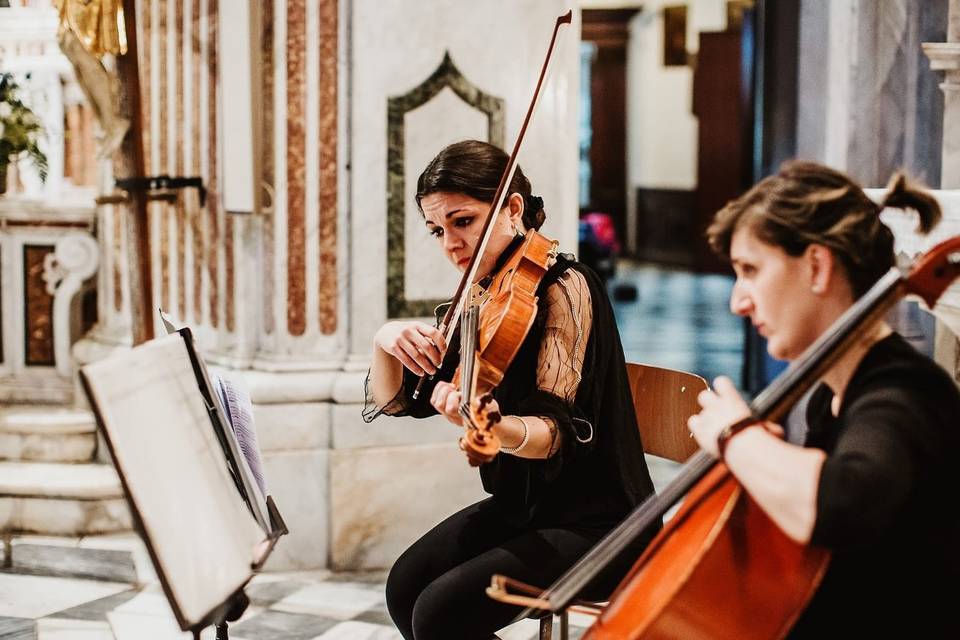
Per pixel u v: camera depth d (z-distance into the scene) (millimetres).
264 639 3688
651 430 2779
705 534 1782
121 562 4312
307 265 4355
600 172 17938
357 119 4309
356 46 4281
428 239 4438
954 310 3297
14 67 5129
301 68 4266
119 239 4965
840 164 4797
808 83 5320
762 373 6742
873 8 4699
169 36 4613
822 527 1490
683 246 16594
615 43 17531
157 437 1913
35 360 5156
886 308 1572
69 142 5344
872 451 1510
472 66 4410
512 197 2586
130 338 4922
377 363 2701
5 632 3709
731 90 15016
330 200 4348
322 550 4359
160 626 3791
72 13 4078
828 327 1674
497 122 4465
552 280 2455
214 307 4578
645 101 17422
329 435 4328
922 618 1616
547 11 4488
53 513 4574
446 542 2582
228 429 2148
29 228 5074
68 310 5094
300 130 4293
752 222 1669
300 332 4375
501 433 2240
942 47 4223
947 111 4320
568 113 4590
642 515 1826
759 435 1570
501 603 2334
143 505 1825
